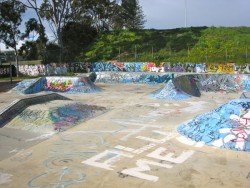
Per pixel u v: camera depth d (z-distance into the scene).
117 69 47.50
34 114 16.72
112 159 11.12
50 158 11.40
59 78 32.09
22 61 71.56
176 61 44.62
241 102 13.37
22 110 17.28
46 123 15.81
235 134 12.02
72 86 31.03
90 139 13.68
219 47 46.88
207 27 57.28
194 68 42.06
